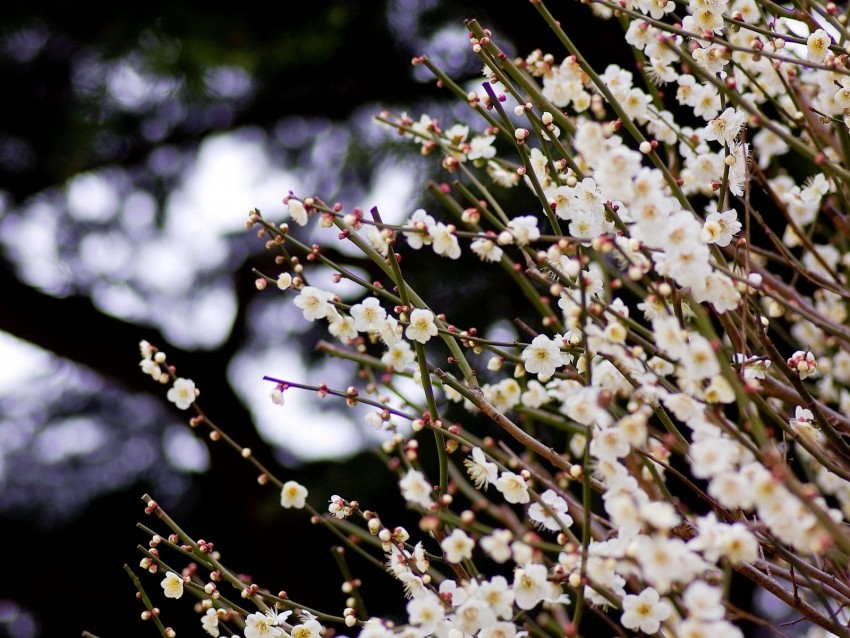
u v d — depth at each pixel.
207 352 3.71
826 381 2.44
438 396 2.77
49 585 3.54
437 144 2.28
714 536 1.98
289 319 3.57
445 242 2.14
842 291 2.21
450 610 2.09
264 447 3.53
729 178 2.23
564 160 2.20
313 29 2.97
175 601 3.31
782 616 3.00
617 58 2.70
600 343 2.06
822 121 2.29
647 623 2.07
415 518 3.08
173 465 3.73
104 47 2.97
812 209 2.42
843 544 1.97
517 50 2.86
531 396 2.34
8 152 3.35
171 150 3.46
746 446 2.01
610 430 2.06
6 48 3.11
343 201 3.27
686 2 2.24
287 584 3.32
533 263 2.20
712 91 2.27
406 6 3.05
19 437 3.71
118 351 3.64
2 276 3.59
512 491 2.12
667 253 2.06
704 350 2.02
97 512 3.64
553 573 2.12
